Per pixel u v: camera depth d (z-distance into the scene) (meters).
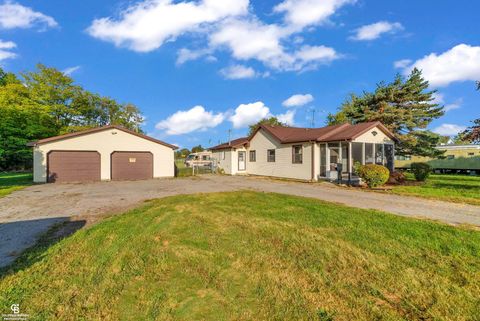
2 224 5.82
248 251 4.16
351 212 6.70
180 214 6.52
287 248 4.27
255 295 2.92
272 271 3.50
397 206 7.86
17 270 3.45
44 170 15.54
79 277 3.29
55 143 15.85
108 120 42.25
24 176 18.97
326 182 14.68
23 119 21.31
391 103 23.72
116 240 4.62
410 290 3.02
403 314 2.59
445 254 4.01
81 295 2.89
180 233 5.04
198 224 5.63
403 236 4.78
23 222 5.99
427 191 11.01
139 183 14.97
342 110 28.25
